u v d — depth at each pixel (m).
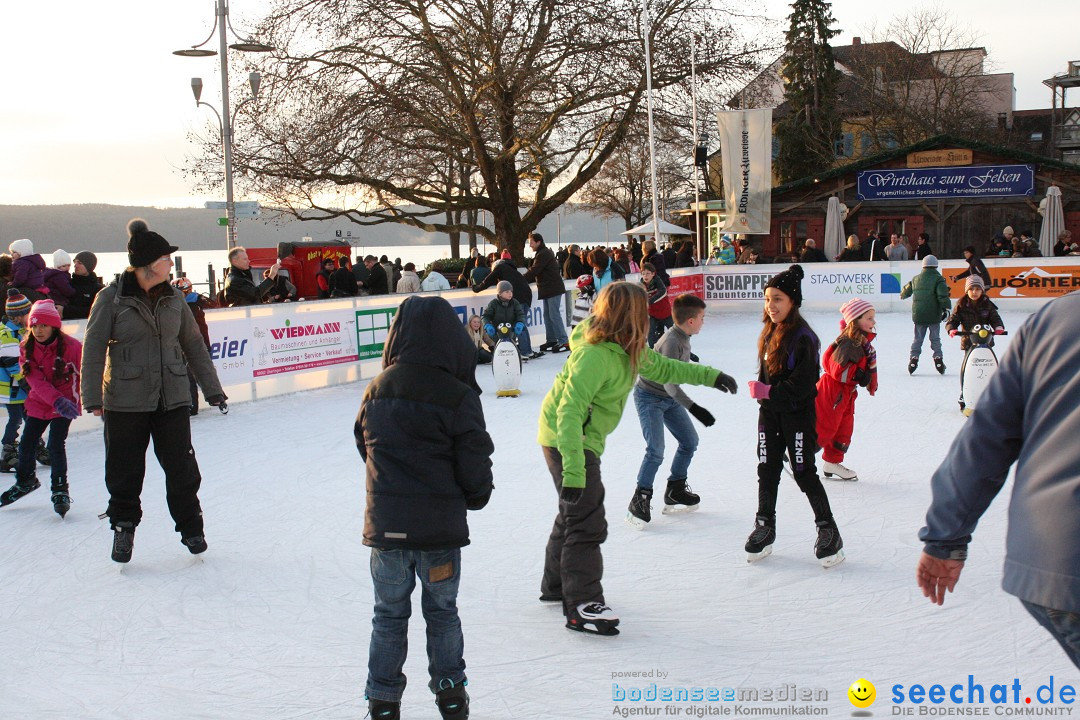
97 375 5.07
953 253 27.03
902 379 11.62
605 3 22.91
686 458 6.02
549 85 22.75
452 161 25.44
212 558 5.48
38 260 9.41
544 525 5.95
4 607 4.77
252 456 8.34
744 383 11.56
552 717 3.40
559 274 15.47
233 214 17.55
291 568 5.28
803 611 4.37
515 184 25.52
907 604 4.41
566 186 25.94
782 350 4.87
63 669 4.00
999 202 26.42
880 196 26.91
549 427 4.40
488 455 3.29
